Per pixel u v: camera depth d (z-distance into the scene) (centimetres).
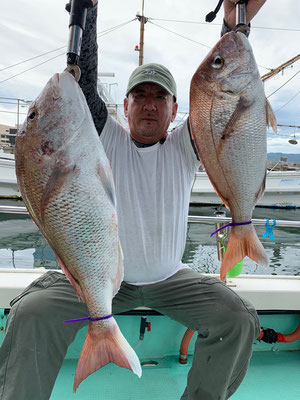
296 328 247
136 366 123
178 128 207
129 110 193
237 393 203
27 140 121
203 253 829
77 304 161
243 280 254
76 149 121
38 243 850
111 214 128
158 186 187
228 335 160
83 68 161
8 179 1362
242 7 150
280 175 1523
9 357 146
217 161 151
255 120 148
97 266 128
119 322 234
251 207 152
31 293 163
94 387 203
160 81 183
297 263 762
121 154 189
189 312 175
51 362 156
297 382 215
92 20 150
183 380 212
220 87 146
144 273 185
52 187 120
